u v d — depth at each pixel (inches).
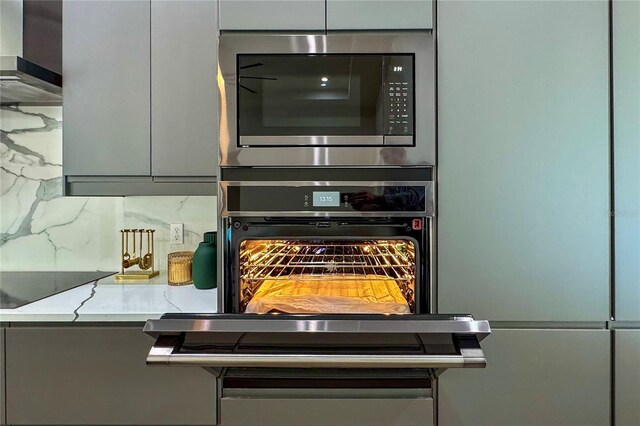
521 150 45.4
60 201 68.8
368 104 45.0
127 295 53.4
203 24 50.8
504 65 45.4
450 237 45.6
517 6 45.6
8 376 46.1
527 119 45.4
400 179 45.6
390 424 45.8
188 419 46.3
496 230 45.6
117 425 46.3
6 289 56.7
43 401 46.1
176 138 51.2
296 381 45.9
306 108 45.0
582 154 45.4
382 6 45.9
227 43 44.8
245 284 49.2
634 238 45.4
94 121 51.3
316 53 44.8
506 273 45.6
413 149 44.9
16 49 62.9
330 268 53.0
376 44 44.7
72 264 69.2
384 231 46.1
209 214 68.8
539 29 45.6
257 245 51.3
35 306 47.9
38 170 68.5
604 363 45.7
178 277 59.0
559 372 45.8
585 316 45.6
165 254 68.7
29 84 53.1
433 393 46.3
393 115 45.0
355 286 52.6
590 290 45.6
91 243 69.2
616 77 45.4
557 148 45.4
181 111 51.1
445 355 40.4
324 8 46.1
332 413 45.7
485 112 45.4
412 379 45.7
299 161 45.1
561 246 45.6
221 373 46.0
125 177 52.1
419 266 45.9
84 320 45.6
